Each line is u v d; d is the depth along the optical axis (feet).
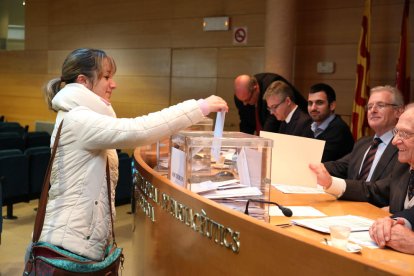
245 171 6.66
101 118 6.12
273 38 19.19
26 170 16.19
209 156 6.64
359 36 19.08
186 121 6.34
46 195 6.11
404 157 6.96
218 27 22.71
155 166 9.46
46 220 6.17
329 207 7.39
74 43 28.89
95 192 6.24
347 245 5.24
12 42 32.53
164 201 6.78
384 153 8.84
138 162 8.54
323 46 19.94
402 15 17.72
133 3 25.98
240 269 5.05
